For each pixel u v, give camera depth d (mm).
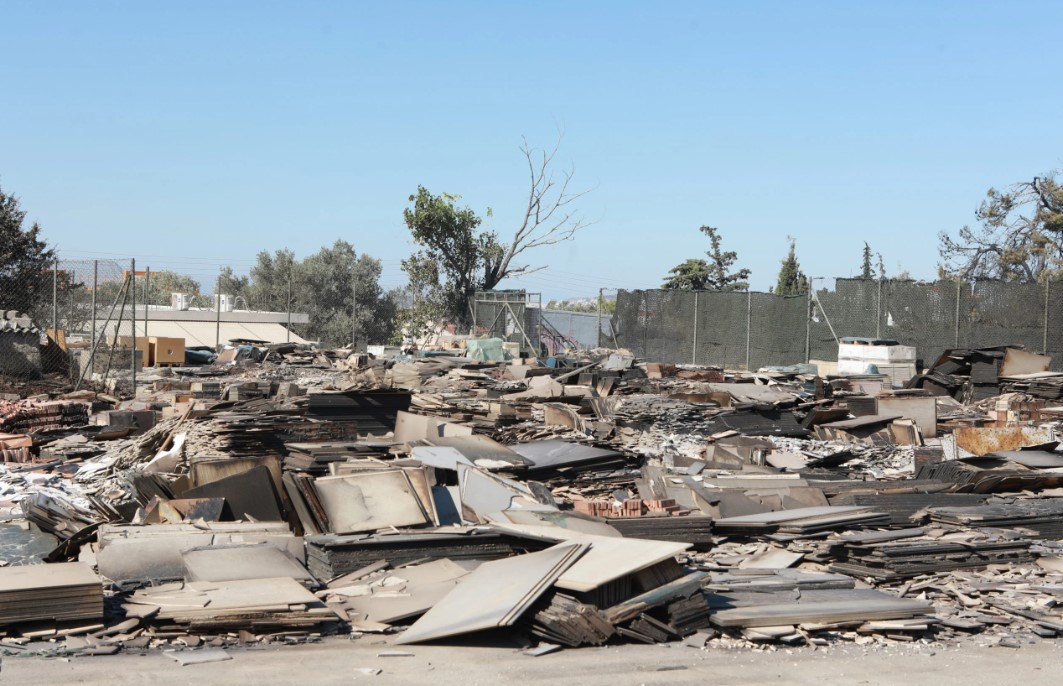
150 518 11234
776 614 8938
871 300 36406
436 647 8047
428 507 11125
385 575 9586
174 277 97500
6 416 19391
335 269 70438
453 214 58469
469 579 9148
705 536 11922
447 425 15742
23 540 11812
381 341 70500
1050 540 12734
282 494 12031
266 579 8961
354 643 8047
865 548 11195
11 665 7051
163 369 35125
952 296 35438
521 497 12086
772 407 22359
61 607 7824
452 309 58906
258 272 71750
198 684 6816
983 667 8195
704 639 8609
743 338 38094
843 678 7750
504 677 7309
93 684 6707
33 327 28484
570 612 8250
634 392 26234
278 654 7656
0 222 41062
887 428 21859
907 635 9000
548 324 52031
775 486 14977
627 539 9492
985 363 28297
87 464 16938
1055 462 16250
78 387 25453
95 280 26344
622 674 7523
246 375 34938
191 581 8906
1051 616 9781
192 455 15062
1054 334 33656
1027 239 53125
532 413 21156
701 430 21547
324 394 17125
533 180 59906
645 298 40969
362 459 13305
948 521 12531
